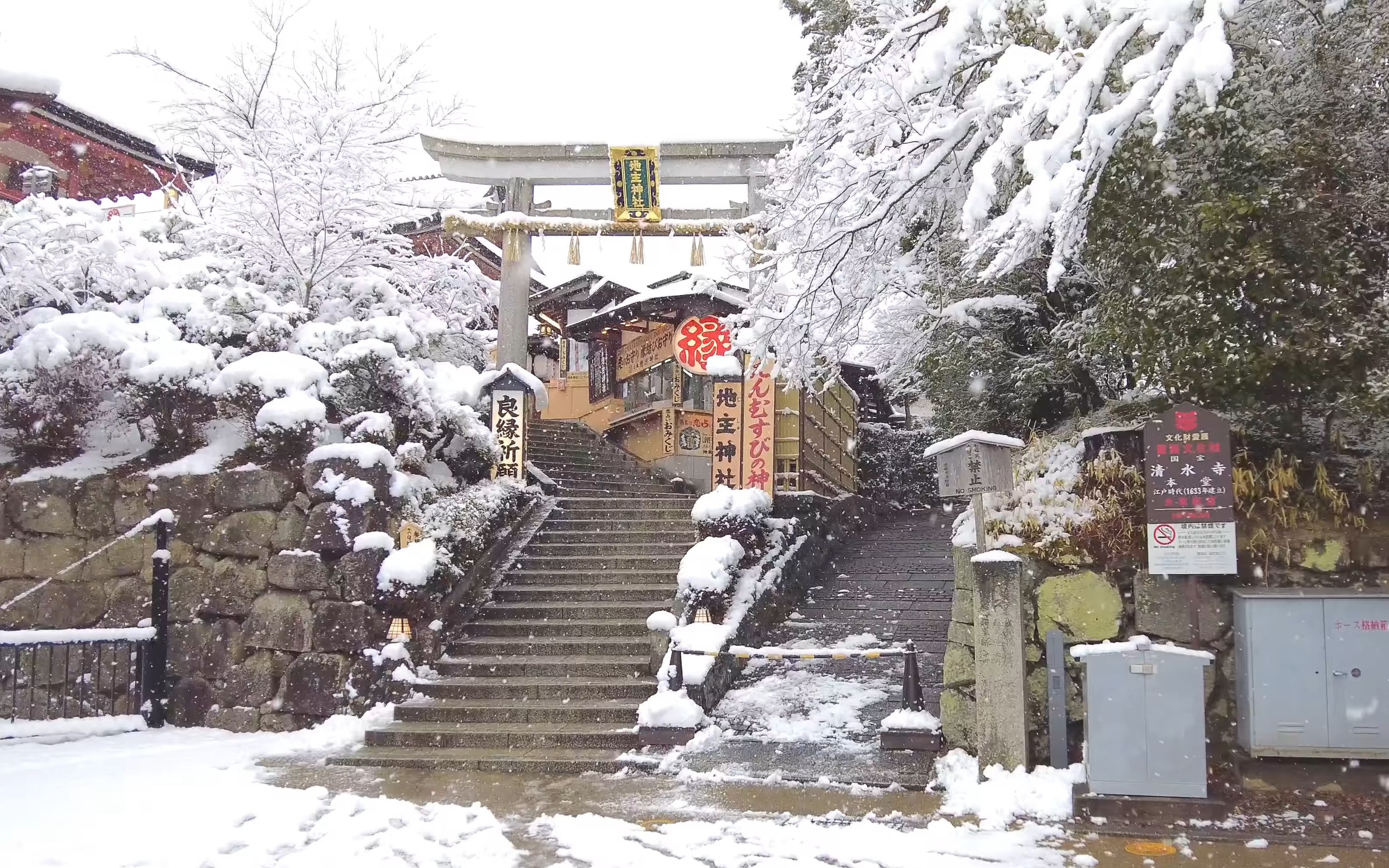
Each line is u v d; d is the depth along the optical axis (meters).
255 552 10.16
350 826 6.51
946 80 7.41
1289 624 6.21
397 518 10.40
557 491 15.05
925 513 22.23
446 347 15.02
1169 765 6.14
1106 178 6.90
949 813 6.47
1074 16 6.27
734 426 13.68
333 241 13.45
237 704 9.80
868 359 13.26
